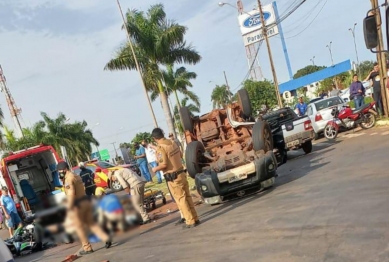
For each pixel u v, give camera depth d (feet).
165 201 39.34
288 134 41.91
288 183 29.58
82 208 23.25
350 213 17.90
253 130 31.17
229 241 19.02
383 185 21.01
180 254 19.24
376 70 49.78
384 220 15.92
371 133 43.42
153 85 90.53
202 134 34.96
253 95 143.95
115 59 87.76
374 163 27.14
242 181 28.60
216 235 20.84
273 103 143.02
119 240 25.53
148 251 21.61
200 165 31.65
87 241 24.08
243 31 161.17
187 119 35.27
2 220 49.11
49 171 49.98
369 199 19.21
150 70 88.33
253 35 160.86
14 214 40.22
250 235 18.97
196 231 23.12
